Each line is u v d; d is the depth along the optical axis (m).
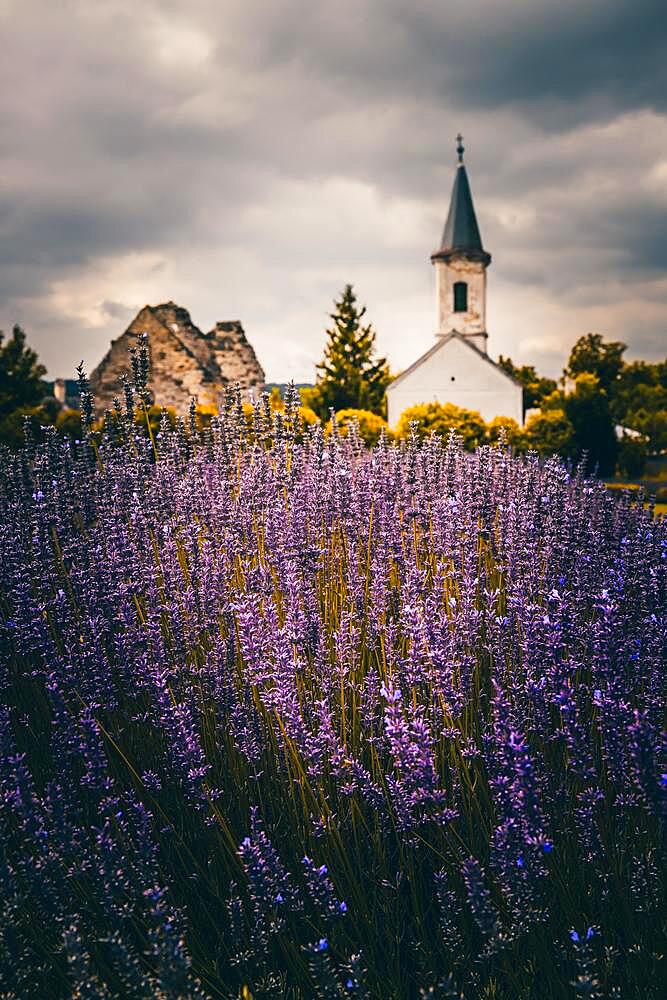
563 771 2.54
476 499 4.49
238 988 2.13
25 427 4.75
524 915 2.04
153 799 2.54
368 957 2.13
